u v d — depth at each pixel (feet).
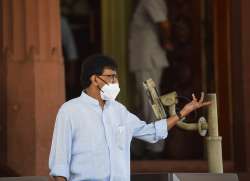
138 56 66.28
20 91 56.29
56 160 40.04
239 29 61.11
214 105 46.26
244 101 60.59
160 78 67.10
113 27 68.69
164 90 68.69
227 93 65.21
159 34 66.28
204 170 60.90
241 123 60.75
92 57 41.27
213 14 66.33
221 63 65.72
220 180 46.60
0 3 57.11
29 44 56.13
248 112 60.49
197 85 67.82
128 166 41.39
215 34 66.08
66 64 71.36
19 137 56.34
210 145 46.42
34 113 55.83
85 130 40.34
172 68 68.69
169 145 67.56
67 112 40.37
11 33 56.59
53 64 56.24
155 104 44.39
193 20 68.13
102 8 68.85
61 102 56.49
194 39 68.03
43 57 56.18
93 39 72.90
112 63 41.11
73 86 71.67
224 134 64.54
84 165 40.29
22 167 56.13
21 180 48.21
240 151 60.85
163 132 42.57
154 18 65.21
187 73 68.23
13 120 56.44
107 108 41.06
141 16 66.23
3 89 56.80
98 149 40.40
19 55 56.49
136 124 42.06
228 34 65.16
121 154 40.96
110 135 40.68
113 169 40.55
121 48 68.39
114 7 68.80
